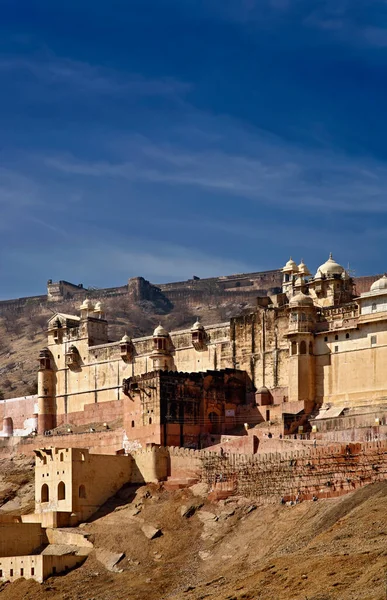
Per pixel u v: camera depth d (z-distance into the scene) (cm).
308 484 12500
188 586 11531
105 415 18525
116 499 14088
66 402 19625
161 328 18138
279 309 16388
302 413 15038
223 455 13512
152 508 13500
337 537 10956
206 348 17388
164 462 14200
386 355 14675
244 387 16450
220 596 10506
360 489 11919
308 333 15488
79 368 19538
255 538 12075
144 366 18338
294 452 12744
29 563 12750
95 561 12738
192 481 13775
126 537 12962
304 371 15375
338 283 16588
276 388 16025
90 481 14012
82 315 19800
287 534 11781
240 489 13150
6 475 17075
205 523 12850
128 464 14388
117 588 12012
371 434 13100
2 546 13188
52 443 17362
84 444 16688
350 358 15088
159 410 15162
